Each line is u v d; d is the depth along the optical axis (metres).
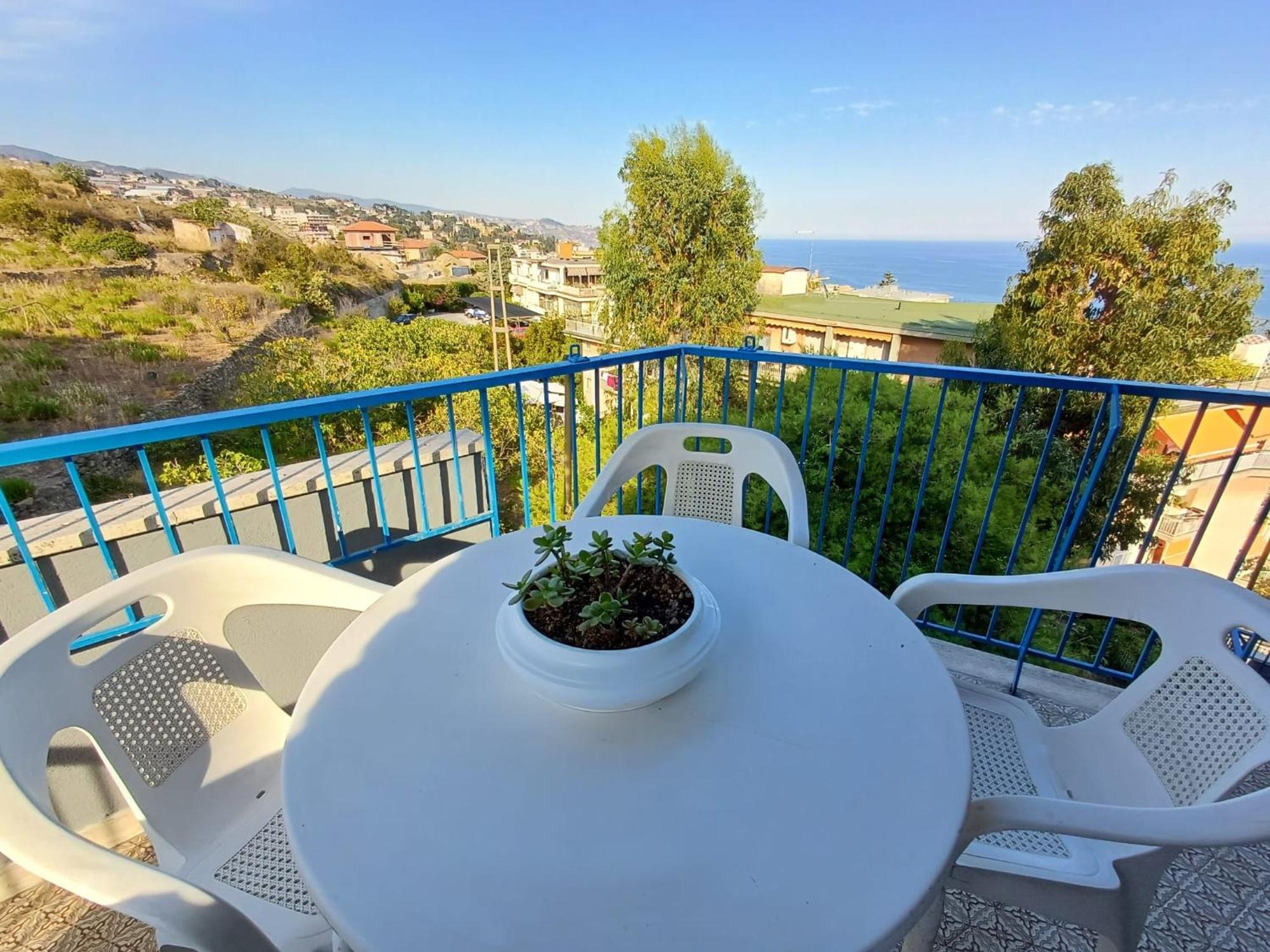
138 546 1.80
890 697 0.78
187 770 0.97
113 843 1.51
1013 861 0.87
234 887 0.87
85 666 0.86
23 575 1.61
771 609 0.97
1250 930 1.18
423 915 0.52
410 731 0.72
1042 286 10.08
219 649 1.06
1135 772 0.94
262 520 2.06
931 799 0.63
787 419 6.06
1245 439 1.51
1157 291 9.25
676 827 0.60
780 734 0.72
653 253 12.89
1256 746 0.78
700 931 0.51
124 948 1.20
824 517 2.20
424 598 1.01
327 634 2.03
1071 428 9.08
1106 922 0.86
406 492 2.51
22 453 1.13
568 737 0.71
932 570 5.39
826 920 0.52
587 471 5.27
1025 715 1.16
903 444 5.69
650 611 0.81
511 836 0.59
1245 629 0.84
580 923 0.51
